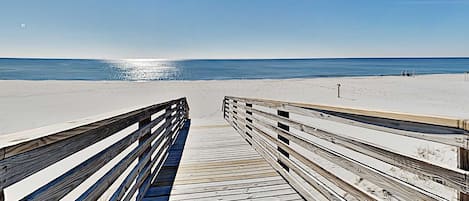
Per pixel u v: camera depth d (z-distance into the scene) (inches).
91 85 822.5
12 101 503.5
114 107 444.1
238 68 2618.1
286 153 114.0
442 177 45.0
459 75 1195.3
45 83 878.4
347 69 2308.1
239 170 121.9
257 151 155.2
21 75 1621.6
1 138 35.4
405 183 53.1
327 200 81.3
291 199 92.7
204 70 2329.0
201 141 186.9
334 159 76.8
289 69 2377.0
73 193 108.7
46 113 386.9
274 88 747.4
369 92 645.9
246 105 193.9
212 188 101.7
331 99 533.3
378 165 139.7
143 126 101.1
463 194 42.3
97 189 56.4
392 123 56.1
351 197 71.9
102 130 60.9
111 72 2123.5
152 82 924.6
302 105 94.0
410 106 434.6
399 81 930.1
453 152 144.8
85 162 52.8
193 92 673.6
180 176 114.8
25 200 35.0
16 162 33.4
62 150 44.3
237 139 193.0
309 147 90.3
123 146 74.9
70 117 358.0
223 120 316.2
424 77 1094.4
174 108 196.2
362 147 65.0
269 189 100.6
